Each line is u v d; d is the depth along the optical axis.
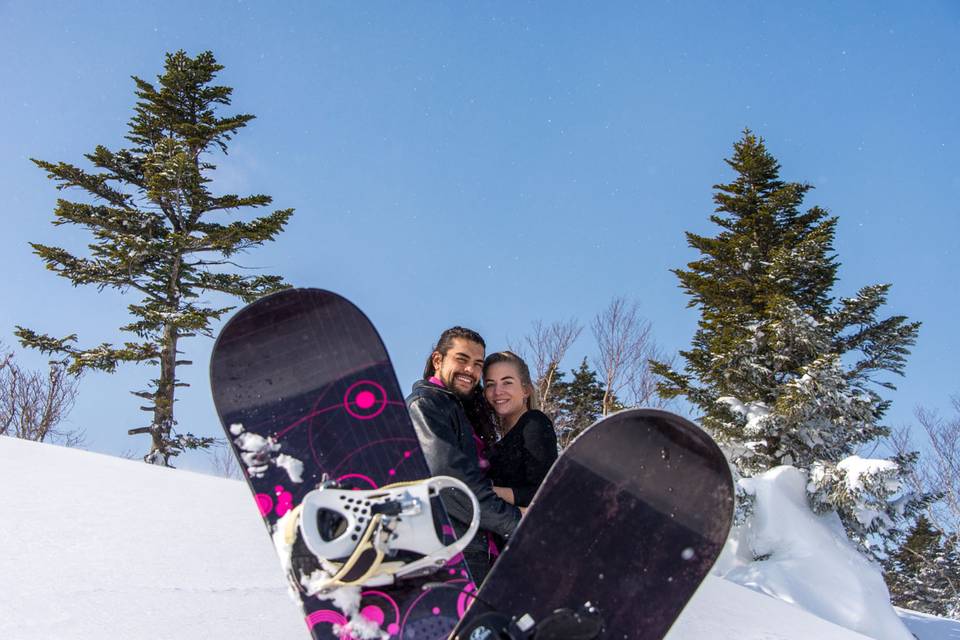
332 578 1.92
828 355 11.51
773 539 9.78
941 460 15.61
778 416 11.60
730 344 13.02
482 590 1.99
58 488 4.24
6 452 5.20
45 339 14.83
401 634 1.95
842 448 11.52
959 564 20.84
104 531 3.39
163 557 3.13
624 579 2.08
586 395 18.59
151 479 5.31
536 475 2.61
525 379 2.86
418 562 1.95
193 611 2.50
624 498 2.17
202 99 17.02
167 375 15.11
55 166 15.55
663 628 2.04
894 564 22.88
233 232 15.28
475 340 2.71
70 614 2.28
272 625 2.49
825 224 13.63
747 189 15.05
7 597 2.33
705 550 2.11
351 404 2.33
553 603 2.02
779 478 10.30
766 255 14.13
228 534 3.80
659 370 13.63
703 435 2.18
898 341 12.74
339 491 1.96
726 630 4.13
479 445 2.72
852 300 12.91
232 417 2.26
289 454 2.23
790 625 4.79
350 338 2.44
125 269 15.26
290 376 2.35
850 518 10.70
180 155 15.05
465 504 2.27
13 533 3.09
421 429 2.37
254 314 2.42
